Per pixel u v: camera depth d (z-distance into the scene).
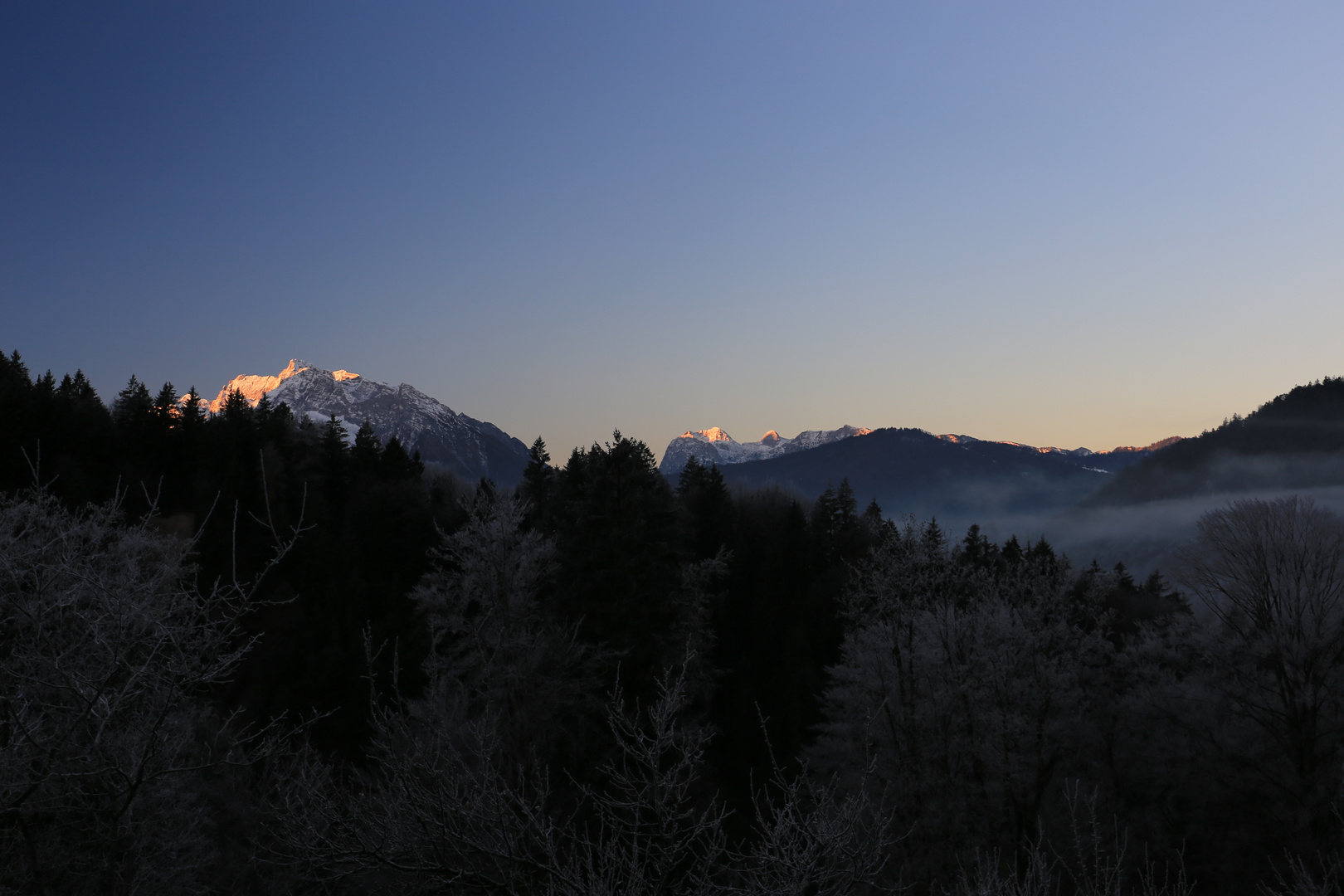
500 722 24.92
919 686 27.59
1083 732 30.39
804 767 6.54
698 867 5.99
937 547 27.75
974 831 24.95
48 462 56.38
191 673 5.69
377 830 6.01
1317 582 28.59
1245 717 29.53
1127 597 47.44
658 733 6.33
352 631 42.75
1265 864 26.64
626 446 37.25
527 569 30.70
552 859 5.62
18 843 6.39
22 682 5.87
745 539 62.88
